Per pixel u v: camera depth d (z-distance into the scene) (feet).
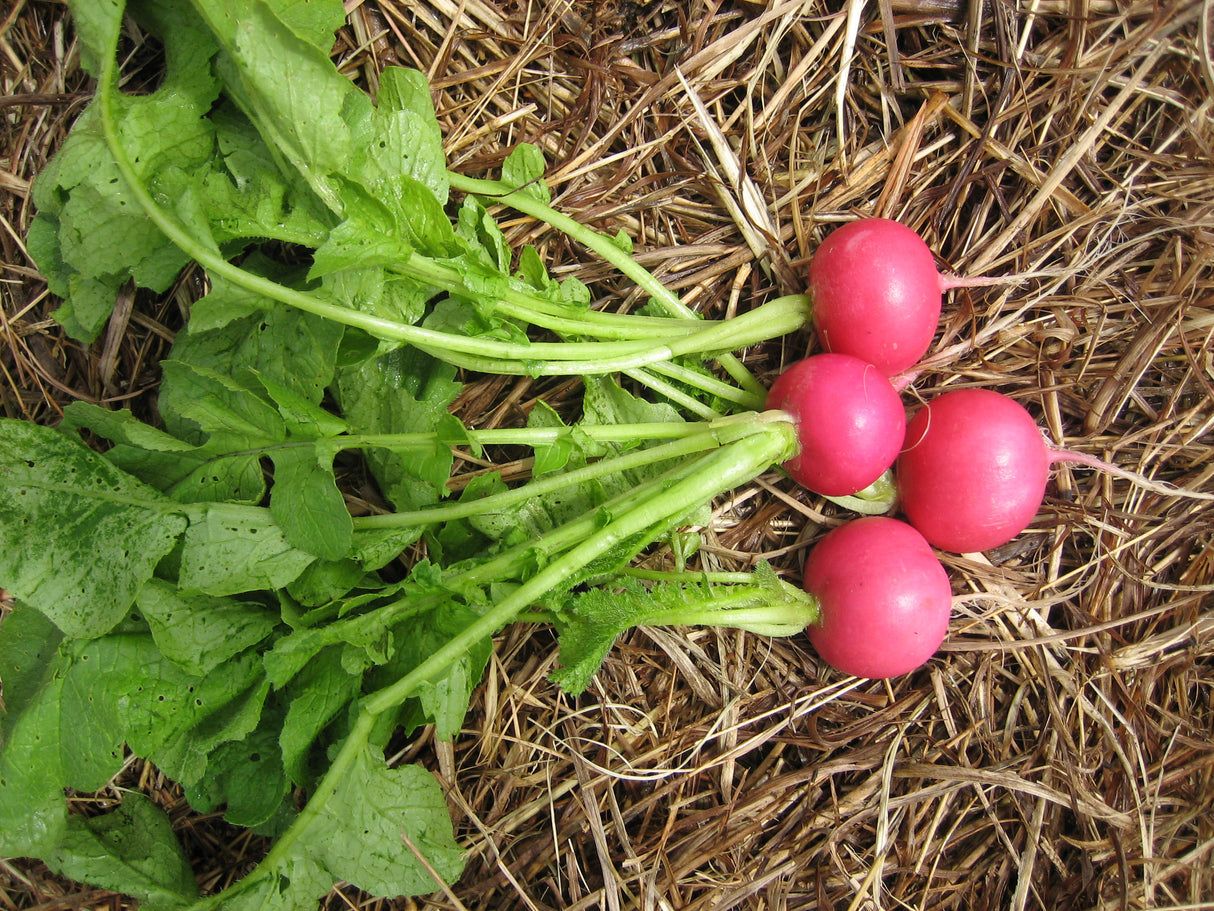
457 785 0.66
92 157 0.52
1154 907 0.65
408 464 0.57
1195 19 0.61
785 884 0.66
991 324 0.68
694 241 0.68
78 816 0.58
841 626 0.62
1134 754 0.68
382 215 0.54
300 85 0.51
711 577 0.61
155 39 0.62
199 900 0.52
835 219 0.68
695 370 0.65
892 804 0.67
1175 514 0.68
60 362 0.65
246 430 0.56
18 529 0.53
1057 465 0.69
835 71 0.67
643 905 0.63
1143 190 0.67
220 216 0.55
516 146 0.64
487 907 0.65
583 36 0.66
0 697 0.60
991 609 0.69
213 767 0.57
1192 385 0.68
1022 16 0.66
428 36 0.66
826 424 0.58
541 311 0.60
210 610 0.55
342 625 0.54
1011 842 0.68
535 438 0.58
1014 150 0.67
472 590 0.56
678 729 0.68
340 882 0.64
